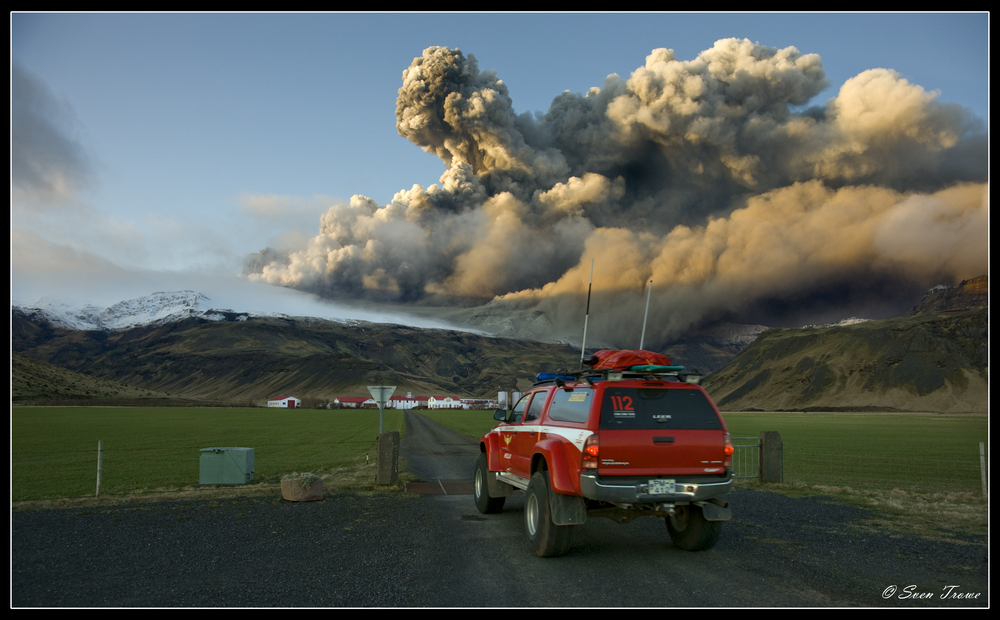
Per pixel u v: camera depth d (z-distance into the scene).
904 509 11.45
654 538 9.10
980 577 6.80
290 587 6.41
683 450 7.59
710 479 7.68
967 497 12.91
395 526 9.84
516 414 10.64
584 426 7.55
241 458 15.75
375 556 7.79
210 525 9.87
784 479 18.42
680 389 7.86
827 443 42.25
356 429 52.59
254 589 6.33
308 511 11.30
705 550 8.16
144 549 8.16
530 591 6.32
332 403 180.75
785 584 6.59
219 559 7.61
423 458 23.67
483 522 10.30
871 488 16.81
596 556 7.91
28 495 13.95
